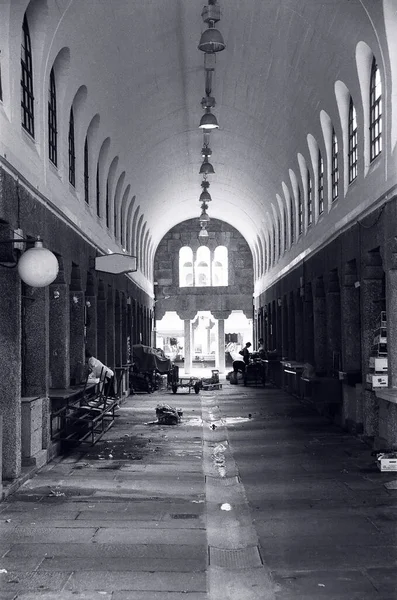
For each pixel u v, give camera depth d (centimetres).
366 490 991
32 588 616
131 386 2836
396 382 1162
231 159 2866
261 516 866
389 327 1177
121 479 1073
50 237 1247
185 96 2053
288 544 744
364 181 1355
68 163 1443
